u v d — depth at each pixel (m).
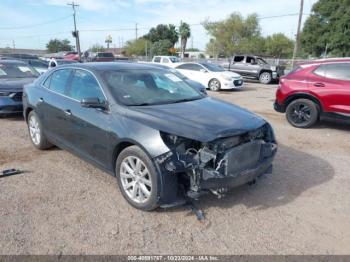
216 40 52.59
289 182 4.30
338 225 3.31
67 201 3.64
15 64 8.96
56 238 2.96
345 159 5.30
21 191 3.86
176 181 3.18
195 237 3.04
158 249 2.85
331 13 36.84
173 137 3.12
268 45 53.56
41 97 4.92
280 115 9.21
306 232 3.17
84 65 4.45
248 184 3.84
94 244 2.90
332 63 7.01
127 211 3.45
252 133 3.51
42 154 5.18
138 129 3.29
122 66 4.51
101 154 3.81
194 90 4.70
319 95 7.06
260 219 3.37
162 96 4.13
